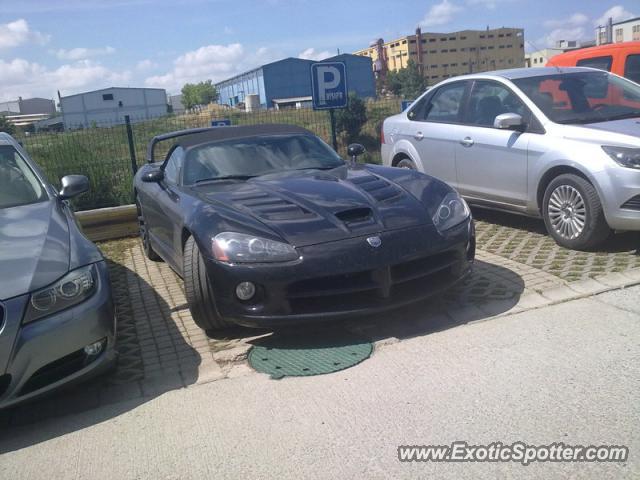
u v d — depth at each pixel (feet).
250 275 12.64
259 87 284.82
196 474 9.04
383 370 11.73
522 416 9.71
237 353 13.00
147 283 19.63
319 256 12.65
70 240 12.42
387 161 26.43
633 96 20.79
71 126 34.19
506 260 17.92
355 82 265.54
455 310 14.48
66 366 11.06
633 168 16.39
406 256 13.21
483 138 21.09
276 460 9.16
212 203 14.47
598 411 9.68
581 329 12.73
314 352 12.85
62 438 10.52
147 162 22.33
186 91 376.89
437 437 9.36
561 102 19.92
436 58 387.14
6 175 15.14
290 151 18.19
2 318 10.37
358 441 9.45
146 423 10.68
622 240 18.69
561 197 18.34
